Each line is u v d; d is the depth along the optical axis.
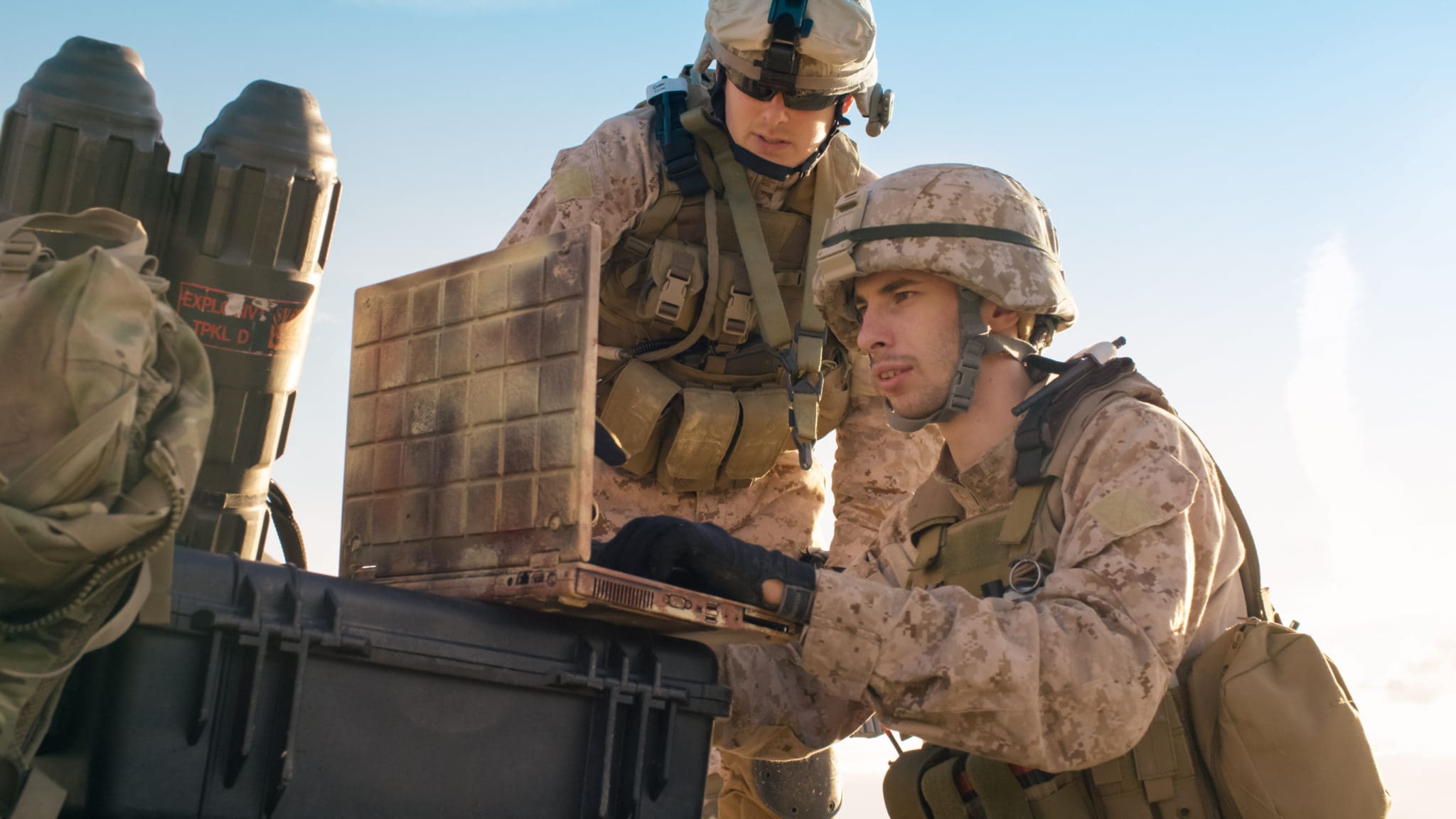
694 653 1.95
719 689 1.95
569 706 1.80
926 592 2.04
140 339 1.42
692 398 3.36
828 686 2.02
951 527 2.43
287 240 2.33
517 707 1.75
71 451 1.34
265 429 2.36
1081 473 2.21
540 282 1.88
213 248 2.28
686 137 3.31
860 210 2.41
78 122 2.20
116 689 1.45
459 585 1.87
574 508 1.75
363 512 2.09
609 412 3.38
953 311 2.38
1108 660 1.97
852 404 3.54
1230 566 2.31
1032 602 2.08
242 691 1.52
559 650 1.80
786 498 3.72
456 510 1.93
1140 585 2.04
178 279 2.28
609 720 1.81
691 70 3.49
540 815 1.75
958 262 2.30
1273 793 2.05
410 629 1.66
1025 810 2.19
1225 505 2.37
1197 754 2.15
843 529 3.52
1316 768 2.03
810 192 3.38
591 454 1.77
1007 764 2.22
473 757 1.70
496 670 1.72
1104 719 1.97
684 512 3.59
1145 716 1.99
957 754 2.39
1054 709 1.96
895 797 2.46
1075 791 2.16
